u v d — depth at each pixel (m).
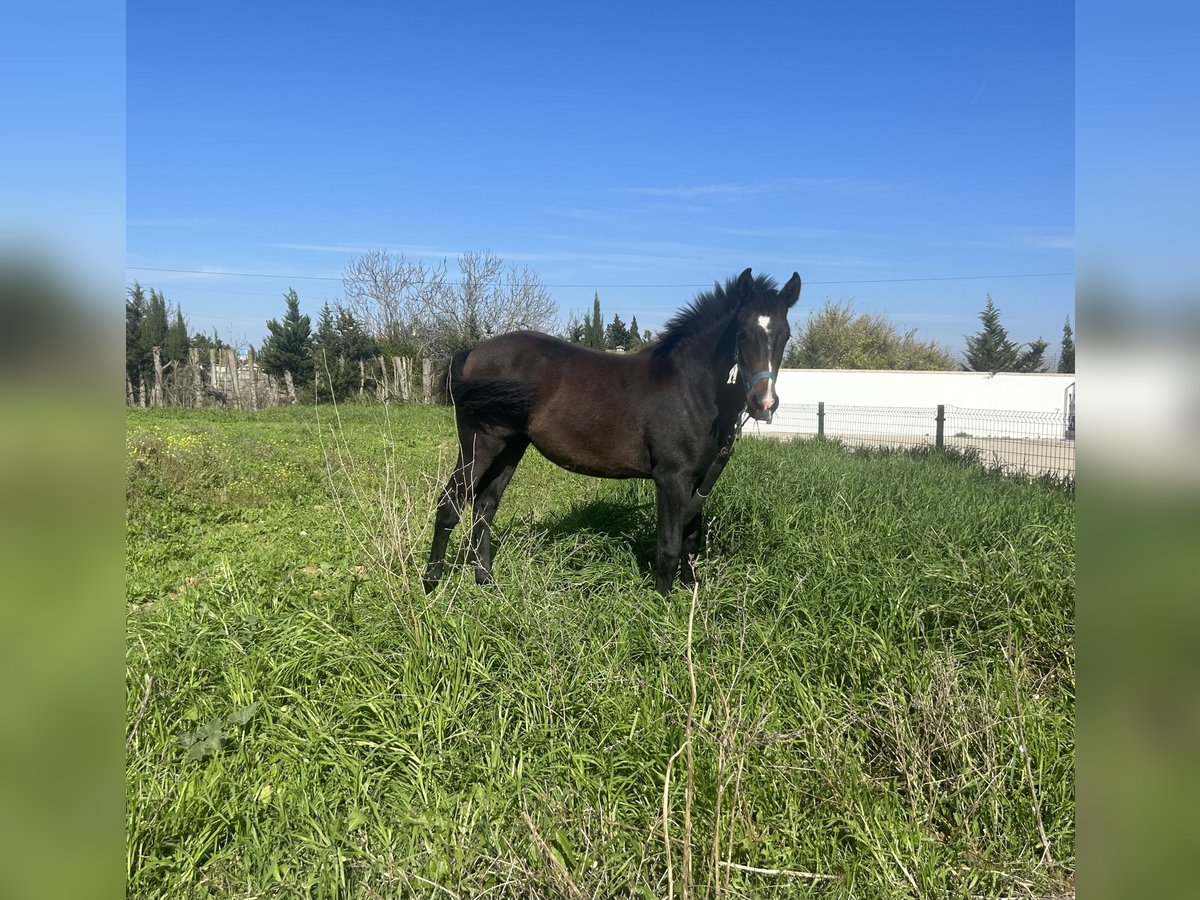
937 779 3.00
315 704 3.37
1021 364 46.03
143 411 23.66
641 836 2.63
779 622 4.18
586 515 6.54
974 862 2.59
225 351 29.19
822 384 28.88
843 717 3.32
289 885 2.44
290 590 4.60
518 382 4.94
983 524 5.95
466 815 2.70
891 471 10.01
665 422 4.84
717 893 2.22
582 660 3.67
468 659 3.63
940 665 3.46
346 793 2.89
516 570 4.84
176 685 3.50
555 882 2.29
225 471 9.49
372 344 29.86
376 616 4.08
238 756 3.02
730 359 4.75
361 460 10.98
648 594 4.67
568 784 2.89
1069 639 3.90
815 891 2.46
